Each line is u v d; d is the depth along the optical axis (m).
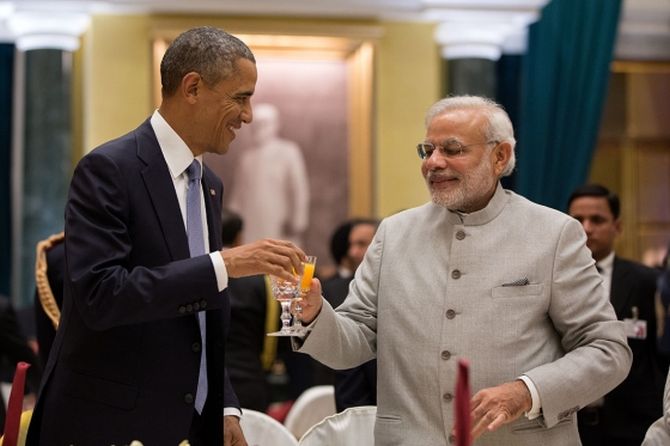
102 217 3.70
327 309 3.99
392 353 4.09
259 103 10.65
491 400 3.74
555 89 10.05
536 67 10.30
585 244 4.11
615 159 11.39
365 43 10.58
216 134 3.88
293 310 3.95
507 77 10.94
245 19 10.43
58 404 3.83
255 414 4.98
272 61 10.64
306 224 10.70
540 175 10.09
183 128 3.88
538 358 3.98
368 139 10.62
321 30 10.50
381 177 10.78
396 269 4.17
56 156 10.02
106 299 3.58
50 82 10.01
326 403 6.61
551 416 3.83
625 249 11.39
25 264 9.98
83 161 3.78
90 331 3.79
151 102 10.31
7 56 10.48
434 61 10.77
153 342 3.81
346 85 10.70
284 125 10.69
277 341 7.40
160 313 3.62
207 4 10.28
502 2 10.38
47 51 10.02
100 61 10.36
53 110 10.02
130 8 10.23
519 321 3.97
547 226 4.07
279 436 4.93
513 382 3.83
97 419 3.78
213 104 3.83
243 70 3.83
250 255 3.68
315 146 10.70
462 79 10.56
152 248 3.79
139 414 3.78
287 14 10.47
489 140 4.04
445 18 10.56
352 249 7.41
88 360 3.80
